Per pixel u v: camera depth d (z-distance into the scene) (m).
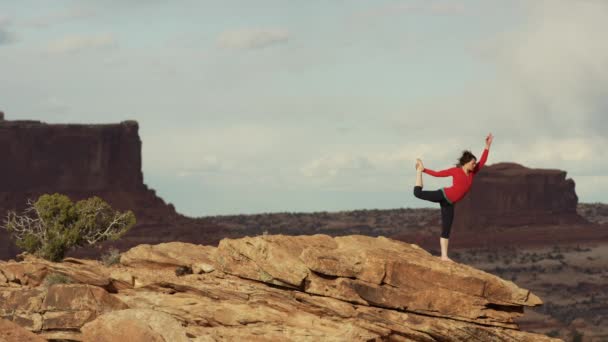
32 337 15.52
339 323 21.45
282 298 22.30
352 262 22.36
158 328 17.09
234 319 21.22
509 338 22.11
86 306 19.33
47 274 23.23
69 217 34.34
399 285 22.17
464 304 22.16
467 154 21.09
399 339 21.81
